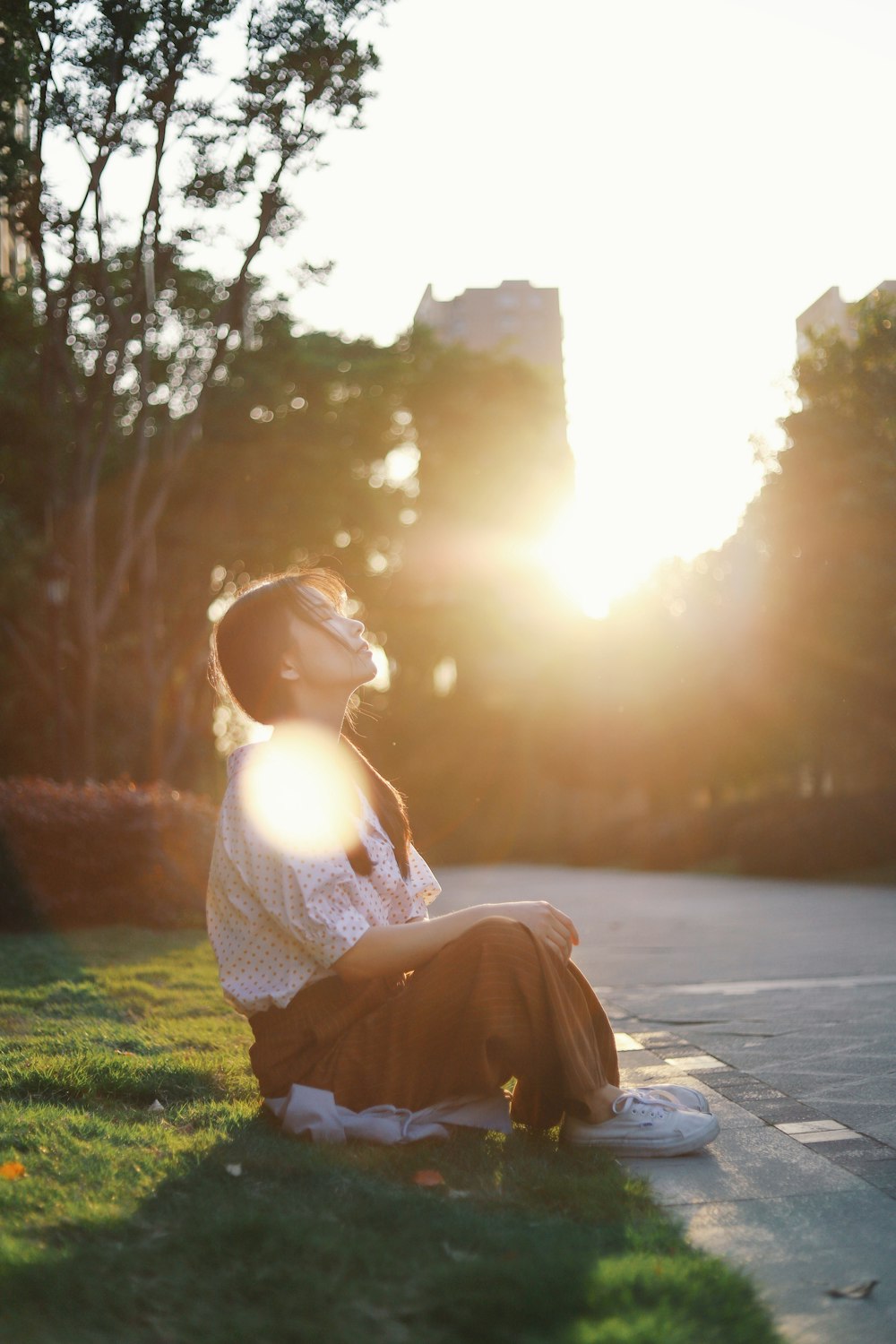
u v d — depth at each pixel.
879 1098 3.78
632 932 10.34
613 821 38.09
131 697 24.03
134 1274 2.11
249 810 2.99
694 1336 1.90
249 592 3.20
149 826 10.86
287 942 3.01
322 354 23.56
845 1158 3.10
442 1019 3.00
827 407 20.27
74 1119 3.13
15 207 12.41
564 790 45.16
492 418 30.62
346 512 24.09
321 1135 2.95
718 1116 3.57
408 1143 2.94
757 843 25.38
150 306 14.33
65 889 10.70
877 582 20.23
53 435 15.36
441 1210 2.48
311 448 22.12
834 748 28.22
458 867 37.19
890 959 7.67
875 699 22.39
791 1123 3.47
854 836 23.16
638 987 6.57
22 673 22.83
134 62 11.02
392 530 25.98
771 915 12.25
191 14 10.77
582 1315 1.95
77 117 11.47
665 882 23.27
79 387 16.75
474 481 30.77
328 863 2.93
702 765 33.00
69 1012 5.43
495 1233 2.33
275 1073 3.04
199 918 11.01
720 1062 4.42
